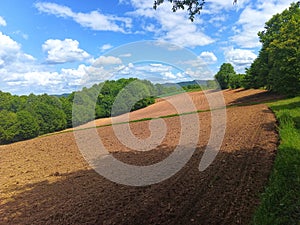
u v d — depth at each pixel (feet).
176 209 21.59
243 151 37.01
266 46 120.47
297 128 46.80
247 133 49.11
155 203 23.35
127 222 20.52
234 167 30.50
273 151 34.99
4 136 140.05
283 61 86.02
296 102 79.10
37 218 24.09
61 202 27.40
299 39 82.74
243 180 26.05
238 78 195.31
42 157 58.49
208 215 19.88
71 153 58.08
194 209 21.18
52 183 36.06
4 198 32.19
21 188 35.86
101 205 24.68
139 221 20.40
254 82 146.00
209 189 24.91
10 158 62.44
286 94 94.58
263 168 28.84
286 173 26.03
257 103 98.89
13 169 49.96
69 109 164.45
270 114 67.72
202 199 22.88
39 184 36.63
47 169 45.88
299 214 18.57
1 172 48.29
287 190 22.44
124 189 28.30
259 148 37.37
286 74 84.53
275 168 27.76
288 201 20.30
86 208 24.49
